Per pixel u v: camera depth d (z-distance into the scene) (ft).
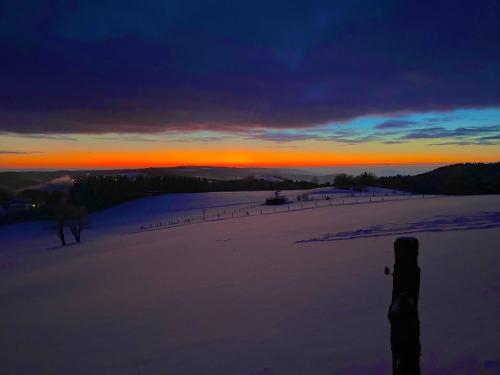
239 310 48.60
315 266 75.77
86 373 33.99
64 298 75.36
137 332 44.65
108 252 156.76
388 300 45.37
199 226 221.25
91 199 475.72
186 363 32.65
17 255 198.29
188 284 72.38
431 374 24.72
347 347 31.42
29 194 514.68
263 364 30.19
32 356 41.32
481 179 426.51
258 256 99.19
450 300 41.45
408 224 135.64
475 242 82.99
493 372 23.89
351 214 201.16
